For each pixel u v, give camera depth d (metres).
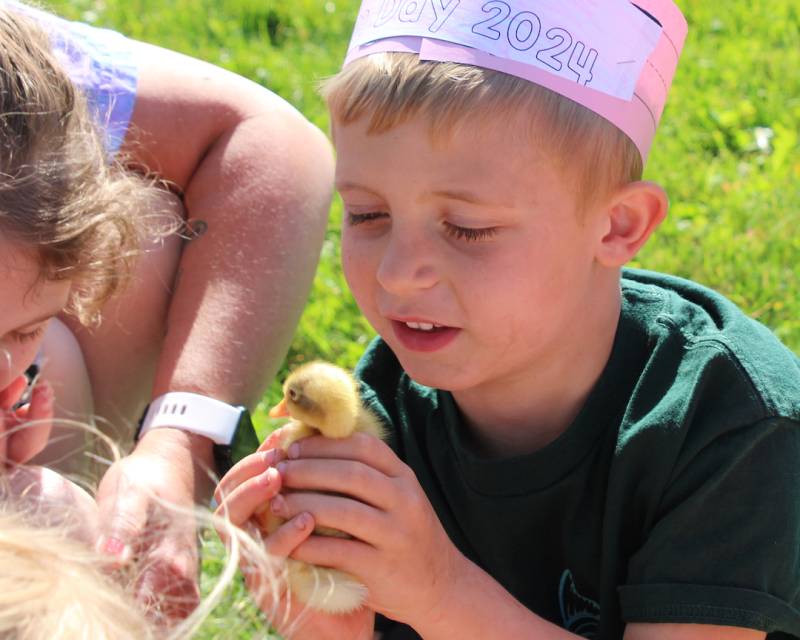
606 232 2.71
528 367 2.73
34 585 1.77
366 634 2.62
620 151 2.66
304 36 7.53
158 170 3.70
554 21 2.56
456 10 2.56
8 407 2.78
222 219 3.56
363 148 2.56
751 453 2.62
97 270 2.67
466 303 2.55
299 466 2.35
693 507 2.64
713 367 2.70
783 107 6.34
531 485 2.83
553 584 3.01
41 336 2.68
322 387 2.34
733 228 5.23
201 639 2.21
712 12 7.68
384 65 2.55
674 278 3.10
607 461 2.78
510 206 2.50
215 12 7.75
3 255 2.37
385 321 2.69
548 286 2.60
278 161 3.63
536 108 2.51
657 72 2.79
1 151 2.38
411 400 3.08
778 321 4.59
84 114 2.73
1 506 2.25
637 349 2.84
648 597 2.63
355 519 2.32
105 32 3.74
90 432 3.39
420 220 2.54
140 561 2.73
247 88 3.81
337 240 5.22
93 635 1.75
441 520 3.01
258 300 3.46
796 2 7.79
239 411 3.23
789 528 2.62
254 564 2.30
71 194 2.49
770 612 2.59
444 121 2.47
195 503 3.10
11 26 2.57
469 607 2.55
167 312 3.60
